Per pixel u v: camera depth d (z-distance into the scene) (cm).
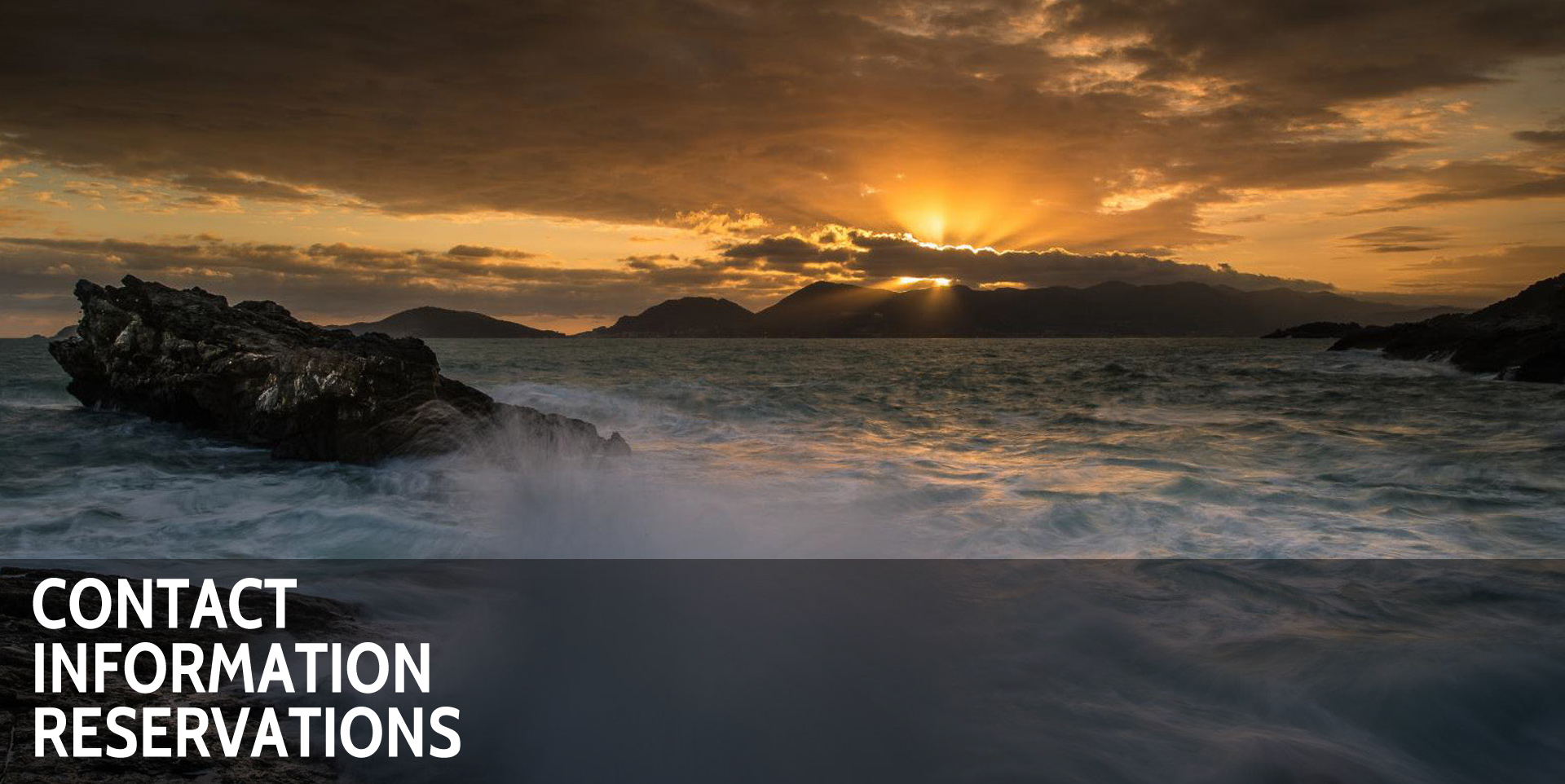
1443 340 6594
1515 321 6594
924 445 2012
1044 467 1644
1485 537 1054
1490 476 1502
